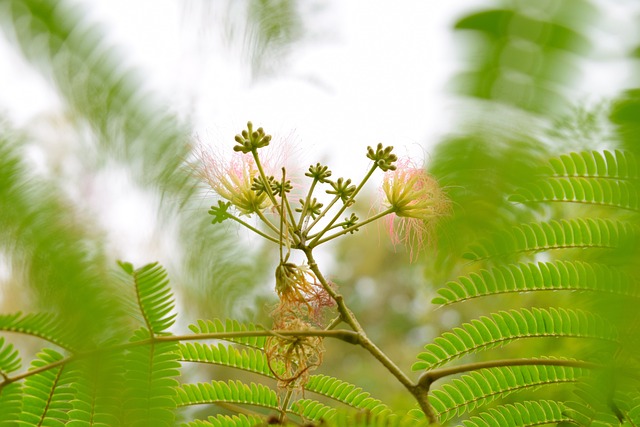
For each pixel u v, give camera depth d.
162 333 0.66
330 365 3.65
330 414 0.93
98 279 0.33
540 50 0.19
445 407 0.92
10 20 0.24
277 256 0.85
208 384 0.90
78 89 0.26
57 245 0.33
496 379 0.91
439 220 0.31
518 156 0.19
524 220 0.28
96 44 0.25
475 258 0.54
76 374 0.69
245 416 0.89
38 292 0.33
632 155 0.24
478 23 0.19
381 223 0.90
